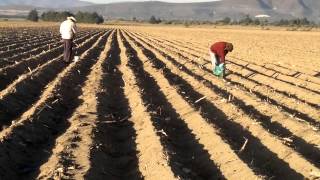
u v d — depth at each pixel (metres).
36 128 10.81
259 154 9.89
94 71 19.92
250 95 15.44
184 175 8.43
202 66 24.08
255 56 29.55
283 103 15.27
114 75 20.08
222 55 19.66
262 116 13.20
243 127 11.80
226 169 8.89
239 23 142.12
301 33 70.00
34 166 8.82
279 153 9.80
